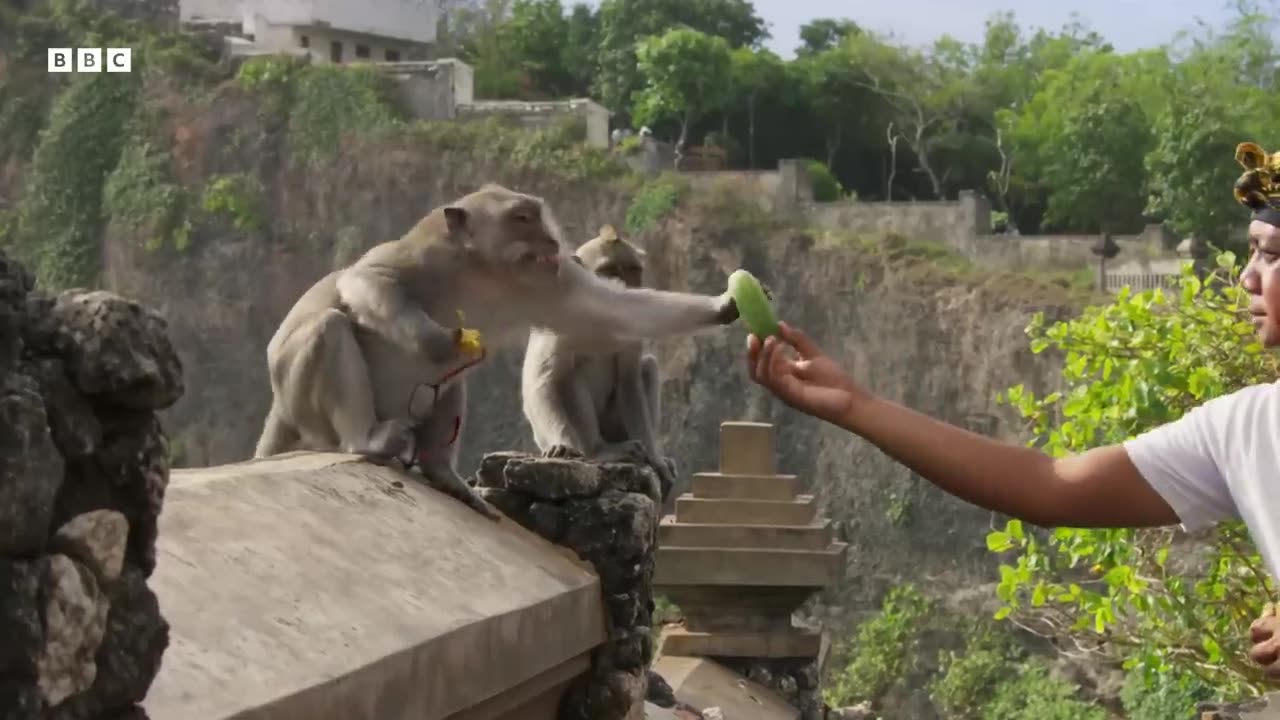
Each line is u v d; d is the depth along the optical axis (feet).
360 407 20.30
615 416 28.94
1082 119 190.60
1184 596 33.14
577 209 171.32
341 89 181.16
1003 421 150.41
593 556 19.63
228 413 180.24
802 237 162.40
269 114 181.98
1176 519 11.55
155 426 9.04
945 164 217.97
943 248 159.74
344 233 179.32
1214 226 164.25
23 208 186.19
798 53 265.13
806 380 11.90
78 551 8.46
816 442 154.71
